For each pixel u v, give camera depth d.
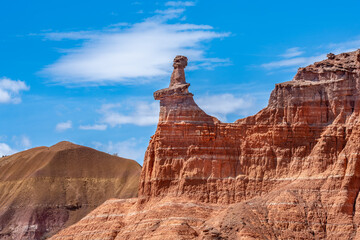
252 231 140.50
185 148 160.75
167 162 160.62
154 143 164.75
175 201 154.62
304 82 159.62
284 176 154.62
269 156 157.12
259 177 155.75
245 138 160.12
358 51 157.62
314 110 157.12
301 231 142.50
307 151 155.50
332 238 141.38
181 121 162.00
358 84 153.75
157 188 159.50
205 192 156.88
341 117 153.50
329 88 156.88
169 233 144.50
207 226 146.12
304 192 148.38
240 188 155.62
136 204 163.75
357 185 146.50
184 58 168.00
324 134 153.62
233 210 147.75
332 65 159.50
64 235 165.38
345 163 148.12
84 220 167.25
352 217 143.00
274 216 145.00
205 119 162.62
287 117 158.38
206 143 160.62
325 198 146.25
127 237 152.25
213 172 158.25
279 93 160.38
